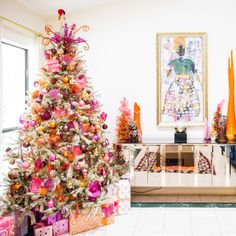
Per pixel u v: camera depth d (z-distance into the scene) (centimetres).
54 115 330
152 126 459
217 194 459
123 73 459
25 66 433
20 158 329
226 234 329
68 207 330
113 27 458
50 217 330
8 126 396
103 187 368
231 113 430
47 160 323
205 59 448
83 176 342
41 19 449
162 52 454
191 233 333
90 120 354
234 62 447
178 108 455
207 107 452
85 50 437
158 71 454
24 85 432
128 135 437
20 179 323
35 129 327
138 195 461
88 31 459
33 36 429
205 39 447
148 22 455
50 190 322
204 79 450
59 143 330
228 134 430
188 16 450
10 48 404
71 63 345
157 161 429
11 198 317
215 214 386
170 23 452
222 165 423
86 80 366
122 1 455
